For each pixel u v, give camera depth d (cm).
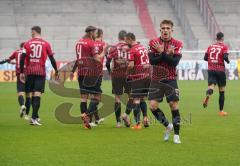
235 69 9731
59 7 12100
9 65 9362
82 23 11794
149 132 3219
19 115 4247
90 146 2673
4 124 3634
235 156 2395
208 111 4619
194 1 12438
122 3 12362
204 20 11956
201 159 2322
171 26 2698
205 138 2956
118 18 11975
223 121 3847
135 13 12156
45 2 12169
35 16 11825
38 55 3534
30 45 3528
